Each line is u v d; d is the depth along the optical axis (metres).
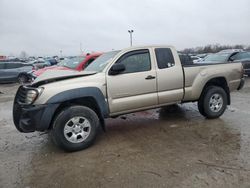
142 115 6.78
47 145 4.87
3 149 4.75
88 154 4.30
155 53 5.32
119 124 6.04
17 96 4.71
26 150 4.65
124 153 4.27
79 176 3.56
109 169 3.72
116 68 4.72
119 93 4.86
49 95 4.24
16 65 18.30
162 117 6.49
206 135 4.96
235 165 3.64
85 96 4.49
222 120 5.97
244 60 13.08
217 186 3.13
